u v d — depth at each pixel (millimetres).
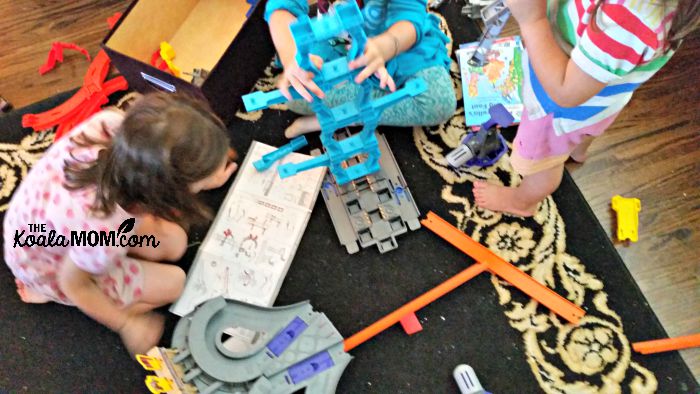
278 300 1109
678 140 1229
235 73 1163
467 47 1273
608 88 753
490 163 1192
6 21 1335
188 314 1009
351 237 1144
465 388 1019
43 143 1229
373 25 1041
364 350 1080
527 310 1103
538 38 703
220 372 948
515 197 1122
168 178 758
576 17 716
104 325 1084
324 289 1121
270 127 1252
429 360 1074
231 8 1295
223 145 822
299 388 982
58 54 1288
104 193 786
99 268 896
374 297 1119
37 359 1074
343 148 1029
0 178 1200
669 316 1100
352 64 797
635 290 1111
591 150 1228
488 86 1240
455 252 1147
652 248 1150
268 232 1145
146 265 1031
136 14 1134
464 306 1109
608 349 1071
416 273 1134
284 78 885
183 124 750
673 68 1286
